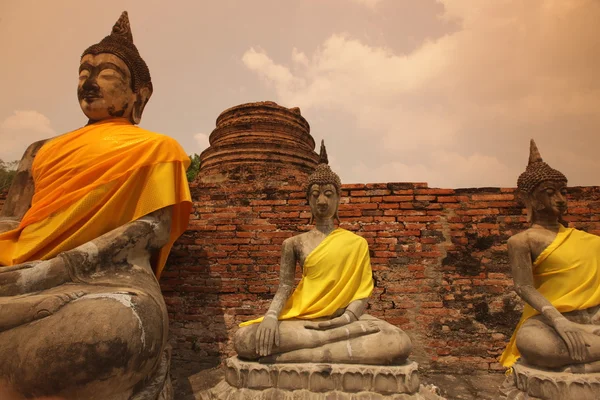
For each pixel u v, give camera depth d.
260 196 5.41
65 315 2.44
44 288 2.85
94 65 4.00
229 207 5.40
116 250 3.14
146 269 3.33
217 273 5.21
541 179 3.50
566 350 2.91
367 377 3.02
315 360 3.13
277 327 3.27
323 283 3.56
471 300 4.88
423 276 4.99
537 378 2.92
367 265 3.72
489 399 3.91
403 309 4.92
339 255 3.62
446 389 4.18
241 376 3.14
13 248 3.29
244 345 3.26
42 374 2.30
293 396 3.00
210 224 5.36
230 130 7.66
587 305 3.20
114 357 2.38
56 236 3.22
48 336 2.35
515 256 3.46
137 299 2.69
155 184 3.46
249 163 7.01
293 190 5.39
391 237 5.12
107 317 2.44
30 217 3.29
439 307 4.89
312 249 3.73
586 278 3.28
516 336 3.27
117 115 4.05
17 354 2.34
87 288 2.80
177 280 5.21
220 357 4.96
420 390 3.22
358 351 3.12
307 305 3.49
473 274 4.94
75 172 3.46
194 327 5.08
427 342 4.80
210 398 3.25
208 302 5.14
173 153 3.65
